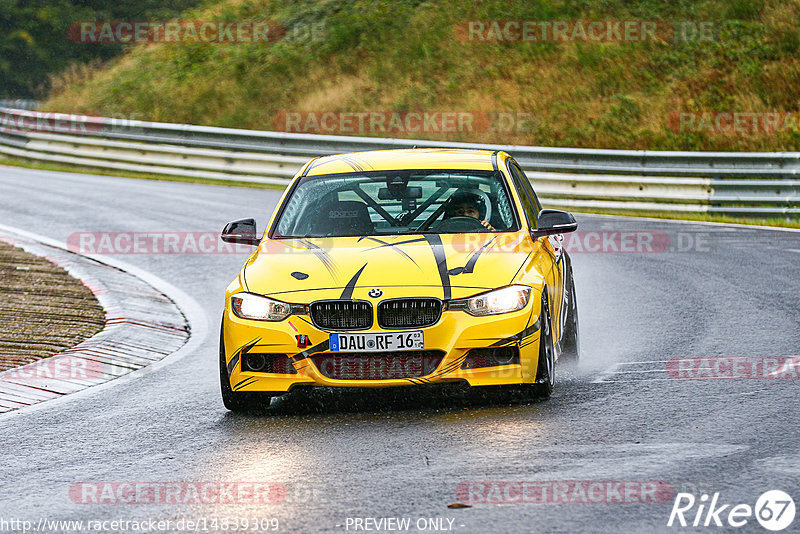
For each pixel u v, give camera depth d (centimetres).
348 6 12225
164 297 3978
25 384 2619
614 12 10769
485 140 9050
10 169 9131
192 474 1786
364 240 2386
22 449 2020
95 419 2262
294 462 1830
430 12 11506
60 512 1597
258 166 8162
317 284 2184
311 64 11144
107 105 11369
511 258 2262
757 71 9350
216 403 2372
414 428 2036
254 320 2178
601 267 4603
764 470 1655
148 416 2269
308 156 7956
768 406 2106
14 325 3325
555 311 2412
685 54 9881
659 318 3312
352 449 1897
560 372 2562
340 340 2123
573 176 6931
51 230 5722
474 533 1410
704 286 3953
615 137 8744
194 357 2970
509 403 2223
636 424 1997
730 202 6462
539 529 1416
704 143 8438
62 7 14775
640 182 6719
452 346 2108
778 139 8300
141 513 1572
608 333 3097
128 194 7350
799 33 9806
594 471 1688
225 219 6078
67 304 3697
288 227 2511
